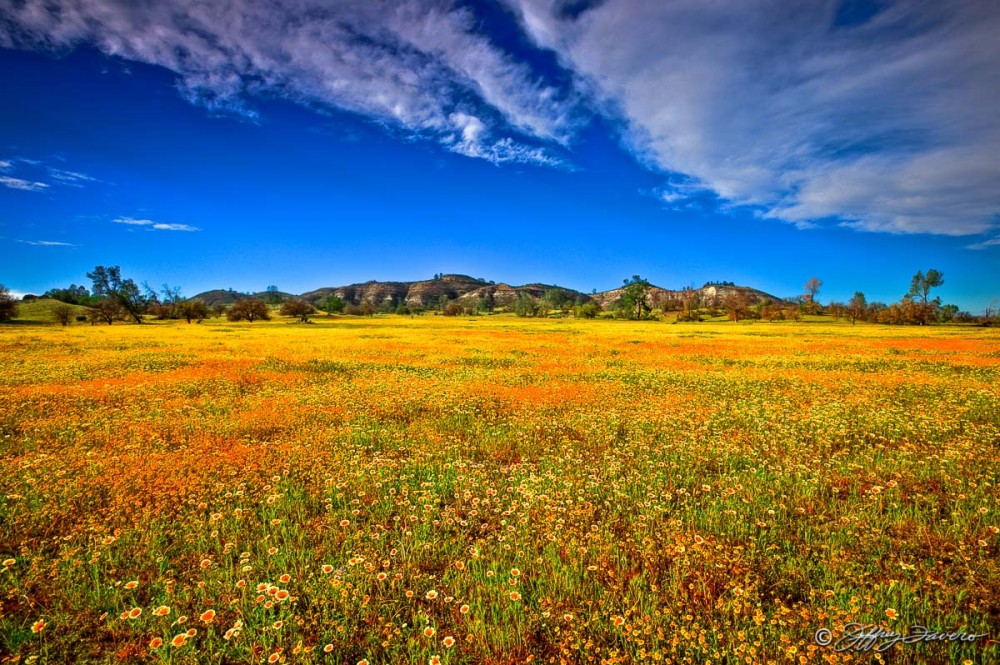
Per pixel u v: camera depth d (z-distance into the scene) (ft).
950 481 23.26
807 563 16.40
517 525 19.65
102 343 115.96
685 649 12.41
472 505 21.30
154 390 50.93
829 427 34.17
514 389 51.47
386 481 24.18
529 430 34.83
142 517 20.15
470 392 48.96
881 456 27.71
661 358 85.05
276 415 38.86
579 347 107.96
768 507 21.01
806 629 12.93
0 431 34.24
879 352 96.07
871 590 14.57
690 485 24.43
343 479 24.54
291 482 24.36
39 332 169.48
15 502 21.74
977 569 15.66
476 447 31.09
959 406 41.37
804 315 371.15
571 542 17.69
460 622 13.98
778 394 49.49
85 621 13.96
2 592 14.99
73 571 16.21
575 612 13.94
